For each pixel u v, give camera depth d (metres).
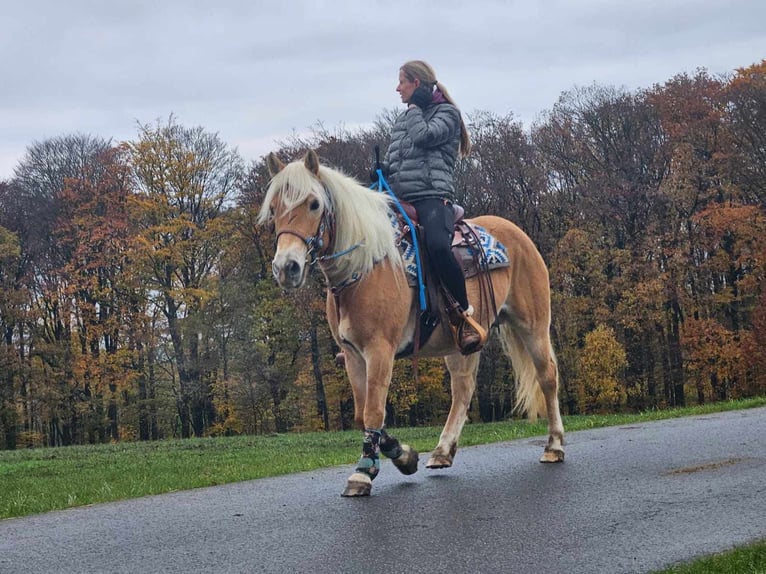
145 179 36.56
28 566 4.78
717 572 4.20
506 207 34.28
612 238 36.47
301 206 5.78
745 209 33.12
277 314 36.44
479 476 6.94
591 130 36.97
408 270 6.34
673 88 36.62
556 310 34.75
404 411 37.53
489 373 35.25
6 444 37.44
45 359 36.84
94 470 14.09
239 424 36.91
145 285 36.00
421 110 6.82
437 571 4.37
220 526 5.52
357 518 5.49
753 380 33.59
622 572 4.30
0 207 38.16
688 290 36.00
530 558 4.55
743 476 6.46
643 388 36.84
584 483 6.41
